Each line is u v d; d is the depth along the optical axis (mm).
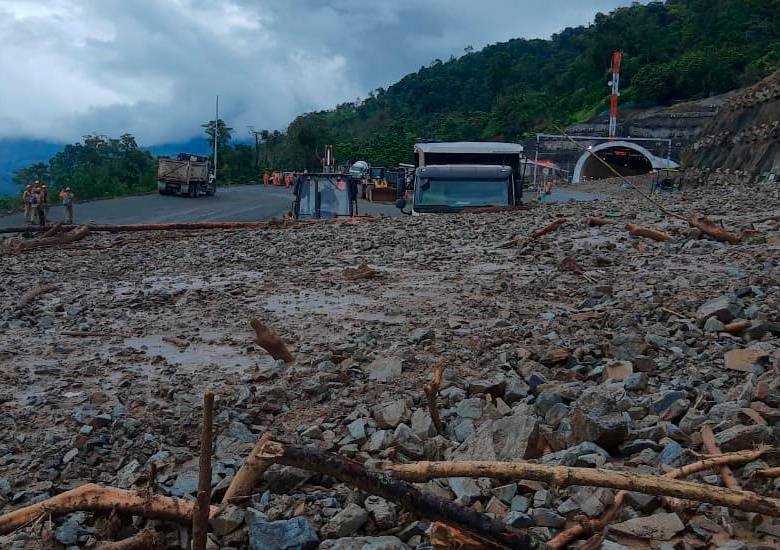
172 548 4242
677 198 27453
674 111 101312
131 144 91438
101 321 10461
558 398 6039
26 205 28328
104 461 5508
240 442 5699
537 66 163000
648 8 146500
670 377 6766
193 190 56531
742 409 5434
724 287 10367
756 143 41938
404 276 13141
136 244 20031
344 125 183750
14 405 6816
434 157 27109
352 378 7074
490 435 5258
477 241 17109
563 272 12781
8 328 10117
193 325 9969
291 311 10594
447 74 182250
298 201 25688
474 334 8484
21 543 4227
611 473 3680
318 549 4145
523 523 4219
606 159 87500
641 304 9375
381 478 3584
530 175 80438
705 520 4195
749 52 111312
